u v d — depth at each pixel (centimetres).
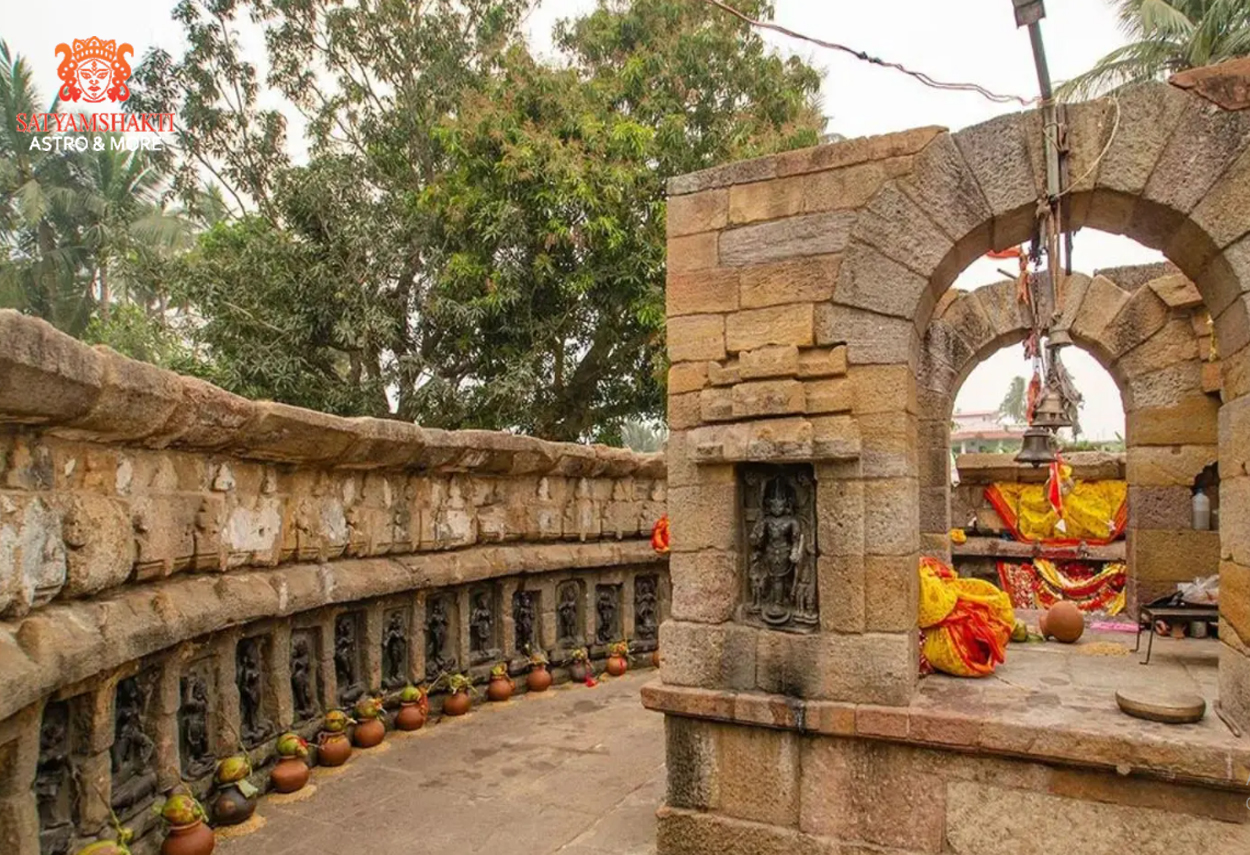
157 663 462
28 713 349
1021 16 409
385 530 696
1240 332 389
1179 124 399
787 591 459
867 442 440
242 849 471
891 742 423
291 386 1305
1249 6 1458
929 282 440
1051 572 1080
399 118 1477
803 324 453
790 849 436
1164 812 378
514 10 1516
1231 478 398
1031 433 573
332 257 1337
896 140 445
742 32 1445
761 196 469
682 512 479
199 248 1681
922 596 494
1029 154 423
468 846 475
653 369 1386
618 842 480
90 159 2334
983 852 406
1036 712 414
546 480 890
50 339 340
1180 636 635
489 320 1352
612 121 1352
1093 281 779
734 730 457
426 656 757
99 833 396
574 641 909
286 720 584
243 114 1508
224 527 523
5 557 345
